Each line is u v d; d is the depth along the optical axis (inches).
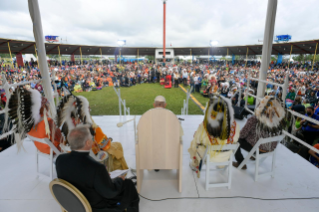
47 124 78.3
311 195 83.7
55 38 1198.9
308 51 813.9
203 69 872.3
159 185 89.0
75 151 53.6
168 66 914.1
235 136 80.4
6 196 83.1
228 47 1027.3
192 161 102.4
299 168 104.3
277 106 84.8
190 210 75.5
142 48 1126.4
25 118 75.5
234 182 91.7
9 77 567.5
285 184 90.9
